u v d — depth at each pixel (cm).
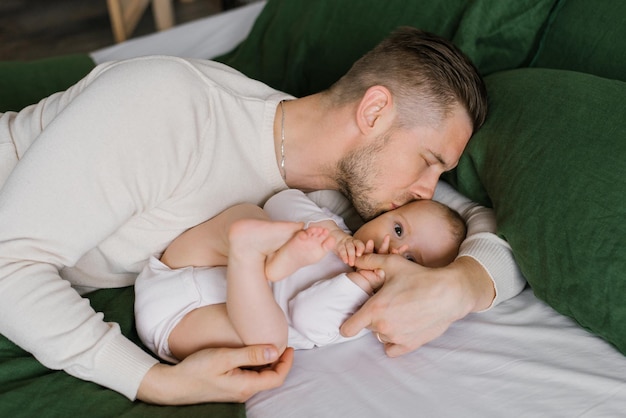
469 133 122
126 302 114
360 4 165
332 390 97
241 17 223
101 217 97
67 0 413
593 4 134
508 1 141
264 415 93
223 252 109
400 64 119
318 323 105
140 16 383
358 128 119
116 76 102
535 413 90
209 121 110
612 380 95
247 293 94
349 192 126
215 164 112
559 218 105
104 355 93
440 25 152
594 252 100
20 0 412
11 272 92
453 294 102
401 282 104
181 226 113
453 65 119
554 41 141
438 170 122
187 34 215
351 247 112
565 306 104
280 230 91
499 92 127
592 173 104
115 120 98
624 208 99
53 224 94
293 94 174
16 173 95
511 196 112
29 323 91
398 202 124
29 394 91
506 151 117
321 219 117
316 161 123
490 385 96
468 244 116
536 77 124
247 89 122
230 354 93
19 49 352
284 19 181
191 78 109
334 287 107
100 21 385
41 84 174
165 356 104
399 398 95
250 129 117
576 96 114
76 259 98
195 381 92
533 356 101
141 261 114
